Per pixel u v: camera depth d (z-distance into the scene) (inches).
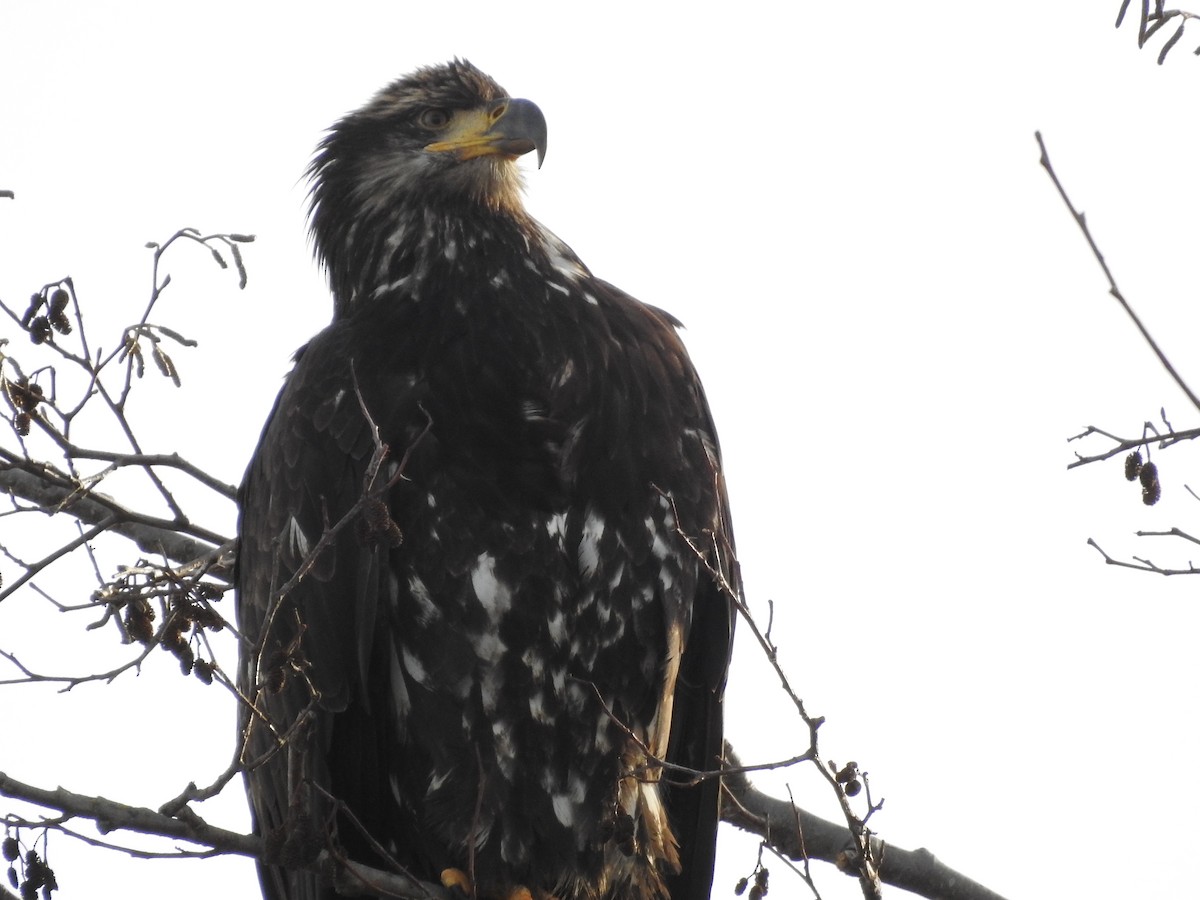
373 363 458.6
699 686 482.9
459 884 449.1
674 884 485.1
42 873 378.0
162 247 450.0
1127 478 404.2
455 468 446.3
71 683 392.8
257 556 464.8
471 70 524.1
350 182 517.3
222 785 361.1
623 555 453.1
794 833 515.5
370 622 441.7
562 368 459.5
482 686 448.1
